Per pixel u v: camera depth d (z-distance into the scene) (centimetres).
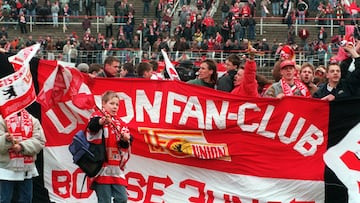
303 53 5184
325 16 6041
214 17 6394
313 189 1653
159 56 5078
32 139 1595
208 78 1806
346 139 1644
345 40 1808
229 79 1903
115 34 6178
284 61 1756
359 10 2097
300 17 6062
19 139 1587
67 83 1686
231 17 5838
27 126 1598
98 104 1712
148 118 1708
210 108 1686
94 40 5484
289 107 1659
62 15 6334
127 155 1557
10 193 1603
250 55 1680
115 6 6212
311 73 1877
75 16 6278
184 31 5756
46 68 1703
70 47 5191
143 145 1703
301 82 1850
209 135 1686
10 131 1581
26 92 1571
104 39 5709
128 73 2138
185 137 1692
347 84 1712
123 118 1714
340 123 1647
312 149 1656
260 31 6050
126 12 6206
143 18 6462
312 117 1653
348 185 1639
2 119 1591
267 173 1664
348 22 5888
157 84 1709
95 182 1545
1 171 1584
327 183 1647
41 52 5341
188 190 1689
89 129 1521
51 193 1709
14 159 1587
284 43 5647
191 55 5066
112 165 1539
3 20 6272
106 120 1520
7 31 6216
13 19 6259
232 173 1677
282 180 1659
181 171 1691
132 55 5094
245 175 1672
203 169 1686
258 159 1669
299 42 5959
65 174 1709
